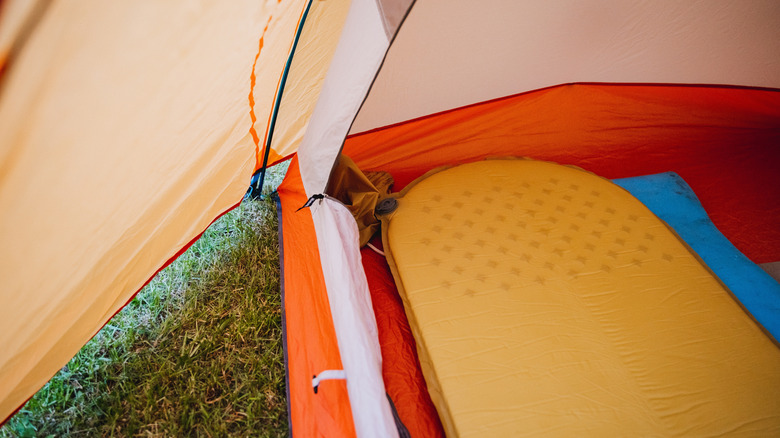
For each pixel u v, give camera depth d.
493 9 2.30
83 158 1.12
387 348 1.87
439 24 2.30
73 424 1.70
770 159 2.87
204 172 1.88
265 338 2.01
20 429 1.65
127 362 1.90
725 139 3.02
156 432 1.71
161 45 1.09
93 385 1.82
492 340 1.75
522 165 2.59
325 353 1.80
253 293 2.19
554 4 2.36
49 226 1.17
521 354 1.71
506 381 1.63
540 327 1.80
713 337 1.78
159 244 1.88
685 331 1.80
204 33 1.18
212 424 1.73
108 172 1.23
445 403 1.58
